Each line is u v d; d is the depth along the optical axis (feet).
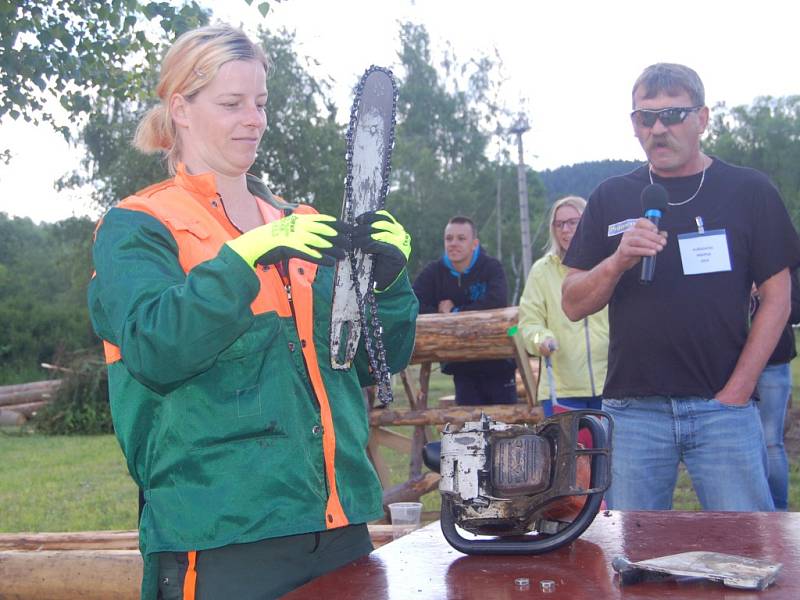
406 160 147.95
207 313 5.80
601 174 187.42
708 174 11.51
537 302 18.11
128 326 6.02
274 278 6.90
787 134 169.89
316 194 87.81
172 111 7.20
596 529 7.04
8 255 146.51
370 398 20.11
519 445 6.37
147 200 6.80
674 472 11.48
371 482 7.22
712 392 11.10
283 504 6.47
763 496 11.07
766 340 11.08
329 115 91.25
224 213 7.07
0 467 35.53
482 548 6.34
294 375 6.76
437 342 19.52
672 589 5.30
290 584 6.62
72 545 14.06
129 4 27.71
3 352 99.09
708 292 11.12
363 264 6.47
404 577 5.88
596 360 17.79
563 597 5.23
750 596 5.09
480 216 162.71
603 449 6.26
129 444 6.73
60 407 50.11
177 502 6.43
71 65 28.25
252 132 7.06
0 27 26.94
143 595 6.69
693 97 11.20
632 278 11.44
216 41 6.98
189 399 6.44
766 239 11.21
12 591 11.93
